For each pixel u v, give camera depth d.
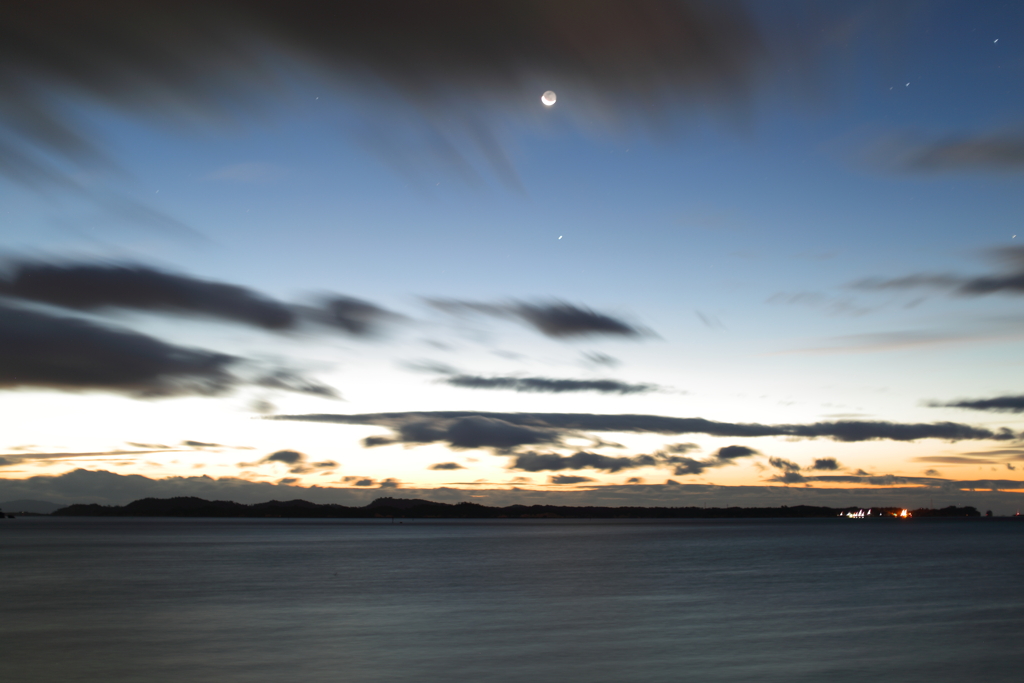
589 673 16.22
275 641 20.55
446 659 17.81
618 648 19.19
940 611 26.31
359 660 17.75
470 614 26.11
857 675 15.90
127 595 33.47
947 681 15.37
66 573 47.72
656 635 21.28
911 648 18.98
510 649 19.12
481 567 51.78
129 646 19.89
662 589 35.03
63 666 17.20
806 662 17.25
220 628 23.08
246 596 32.78
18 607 29.00
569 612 26.56
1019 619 24.28
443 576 43.78
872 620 24.16
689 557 64.06
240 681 15.59
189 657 18.25
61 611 27.64
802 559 59.97
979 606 27.80
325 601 30.55
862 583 37.81
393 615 25.97
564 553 72.38
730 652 18.53
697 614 25.86
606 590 34.75
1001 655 18.03
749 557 63.50
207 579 42.34
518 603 29.45
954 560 57.69
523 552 74.94
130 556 68.88
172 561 60.62
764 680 15.47
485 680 15.61
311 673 16.33
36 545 96.81
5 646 19.98
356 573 46.50
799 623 23.58
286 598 31.81
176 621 24.73
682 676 15.88
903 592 33.16
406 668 16.80
